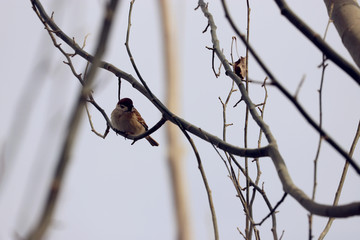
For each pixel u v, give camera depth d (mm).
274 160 6172
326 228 6695
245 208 7332
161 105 8297
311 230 5660
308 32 5875
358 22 6918
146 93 8938
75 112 3168
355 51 6766
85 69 8266
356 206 4297
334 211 4531
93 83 3289
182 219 14375
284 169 5887
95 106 9891
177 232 14188
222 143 7430
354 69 5746
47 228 2945
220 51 8773
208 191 7258
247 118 7688
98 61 3334
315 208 4785
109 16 3361
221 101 8117
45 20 8844
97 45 3363
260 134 7824
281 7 5949
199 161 7449
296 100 4984
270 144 6441
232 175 7539
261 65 5051
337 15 7125
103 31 3361
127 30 8000
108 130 9797
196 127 7875
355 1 7234
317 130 4977
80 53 8477
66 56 8477
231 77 8180
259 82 6016
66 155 3082
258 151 6637
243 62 8734
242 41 5113
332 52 5812
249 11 7547
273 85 5016
